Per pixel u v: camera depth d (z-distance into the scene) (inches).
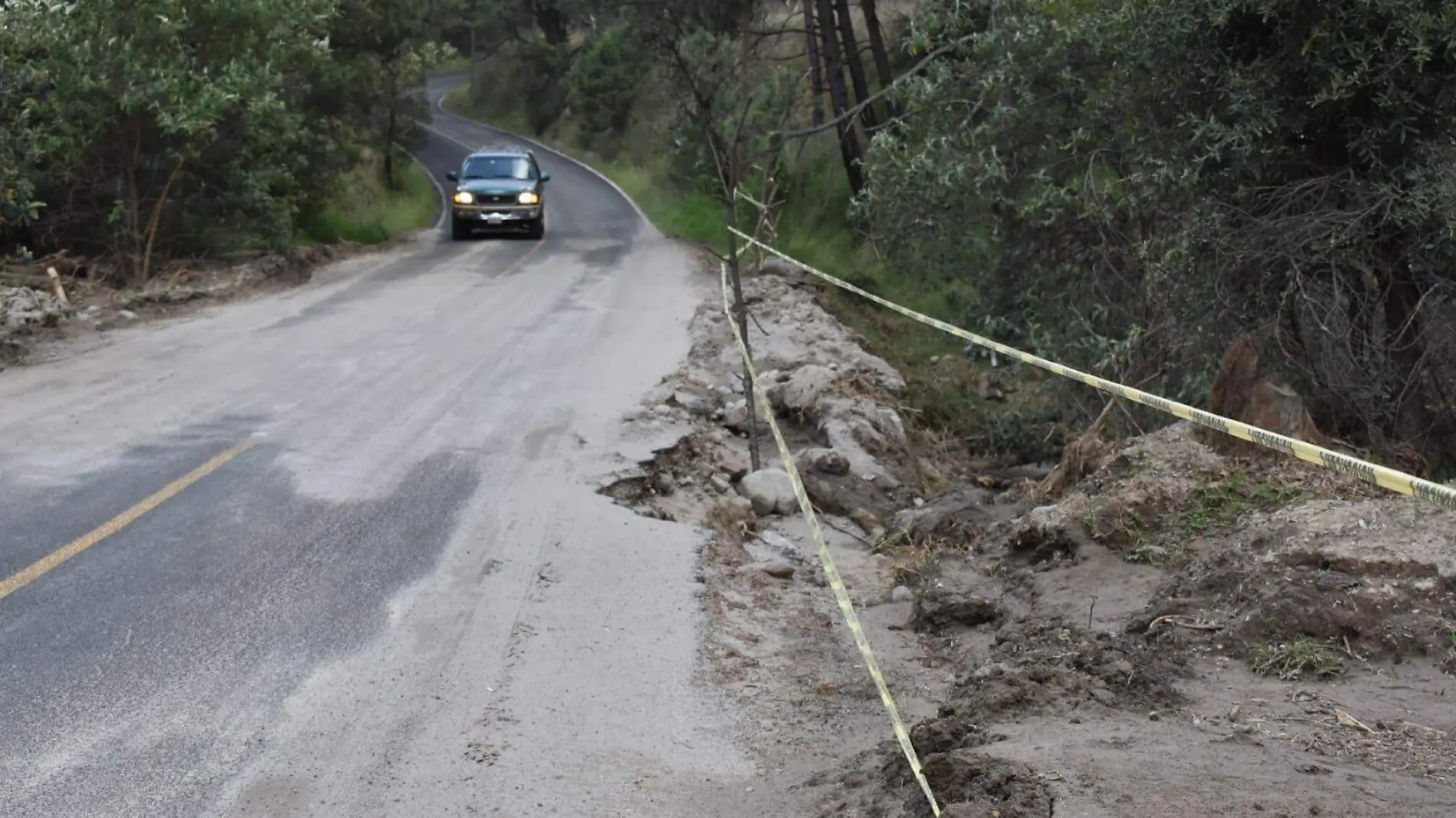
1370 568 232.2
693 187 1475.1
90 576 291.3
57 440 422.6
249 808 192.1
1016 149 566.3
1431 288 422.3
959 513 362.9
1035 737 188.5
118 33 820.0
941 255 604.1
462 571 301.9
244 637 258.8
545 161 2389.3
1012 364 591.2
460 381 534.6
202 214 907.4
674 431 449.4
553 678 244.2
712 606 290.7
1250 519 275.4
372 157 1704.0
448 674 243.4
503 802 194.9
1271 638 224.4
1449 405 425.4
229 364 574.9
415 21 1601.9
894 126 639.8
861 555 369.7
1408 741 184.4
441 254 1135.0
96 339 644.7
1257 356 343.6
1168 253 453.7
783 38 1626.5
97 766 204.1
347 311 755.4
